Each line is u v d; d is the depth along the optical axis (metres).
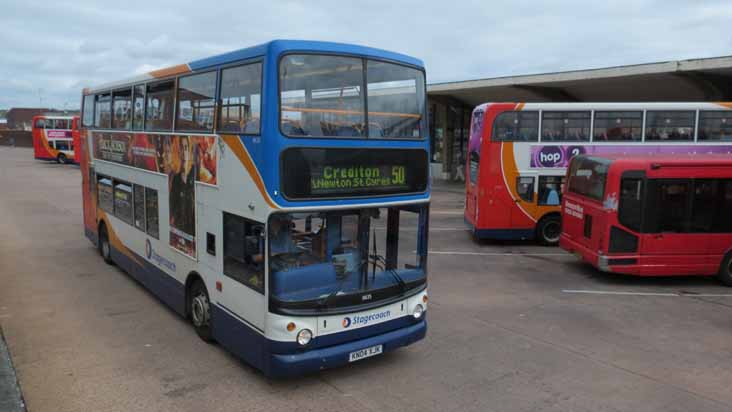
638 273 10.47
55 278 10.41
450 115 33.09
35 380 6.05
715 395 5.95
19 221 16.88
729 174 10.41
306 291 5.65
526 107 14.01
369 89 5.95
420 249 6.62
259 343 5.76
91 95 11.93
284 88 5.39
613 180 10.27
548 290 10.18
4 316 8.17
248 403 5.59
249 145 5.69
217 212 6.52
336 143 5.68
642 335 7.82
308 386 6.01
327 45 5.65
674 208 10.41
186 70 7.21
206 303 7.11
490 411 5.50
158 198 8.39
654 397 5.88
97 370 6.33
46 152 43.84
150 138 8.56
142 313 8.41
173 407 5.48
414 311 6.45
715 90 19.03
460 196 26.41
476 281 10.75
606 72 19.58
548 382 6.21
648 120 14.05
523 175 14.23
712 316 8.76
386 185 6.14
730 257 10.52
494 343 7.41
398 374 6.37
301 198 5.49
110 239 11.16
